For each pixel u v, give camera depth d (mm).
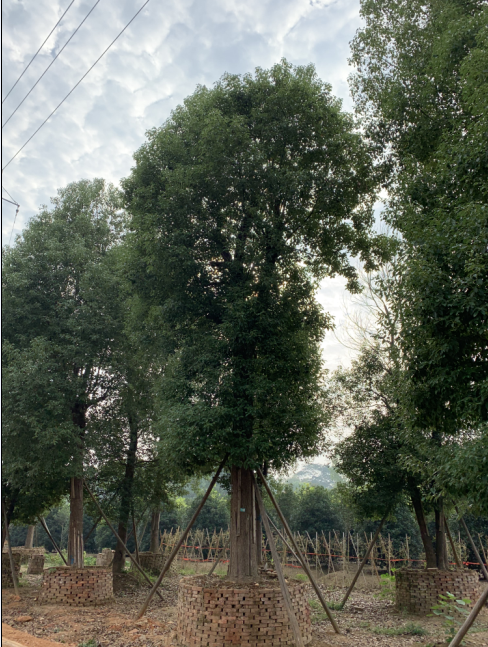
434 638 9695
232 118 10945
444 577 12289
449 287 6594
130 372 16312
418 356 7090
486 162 6961
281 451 10133
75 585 13289
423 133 10641
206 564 26734
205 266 11133
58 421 14203
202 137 10828
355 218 13016
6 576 17297
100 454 15953
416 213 8344
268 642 8539
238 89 11727
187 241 10695
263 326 10289
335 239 12750
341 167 12211
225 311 10883
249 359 10516
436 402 7133
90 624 10836
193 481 22219
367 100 12641
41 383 13469
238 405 9906
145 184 11930
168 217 10930
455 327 6500
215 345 10352
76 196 17219
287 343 10812
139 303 12477
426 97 10484
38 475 15508
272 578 11078
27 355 13734
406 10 11266
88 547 42031
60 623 10969
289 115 11469
